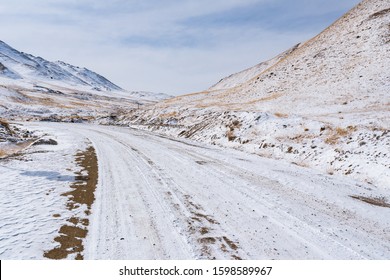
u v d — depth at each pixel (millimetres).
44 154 17141
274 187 11539
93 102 150125
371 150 15656
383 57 34875
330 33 51438
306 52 50281
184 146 22406
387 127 17297
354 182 13656
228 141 24281
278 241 7020
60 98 134875
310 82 38625
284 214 8742
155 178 12195
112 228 7328
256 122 24531
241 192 10664
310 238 7258
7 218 7746
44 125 44969
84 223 7590
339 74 36500
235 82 126125
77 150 19297
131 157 17016
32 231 7035
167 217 8125
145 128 43500
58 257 5961
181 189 10758
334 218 8750
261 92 44875
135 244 6559
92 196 9719
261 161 17328
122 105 162625
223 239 6973
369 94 28047
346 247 6898
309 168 16578
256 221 8141
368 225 8461
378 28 41719
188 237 6973
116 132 34281
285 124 22344
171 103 61406
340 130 18859
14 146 21562
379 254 6684
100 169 13688
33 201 9086
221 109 38562
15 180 11305
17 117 66000
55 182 11266
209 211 8711
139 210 8570
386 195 12016
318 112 26312
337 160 16359
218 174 13219
